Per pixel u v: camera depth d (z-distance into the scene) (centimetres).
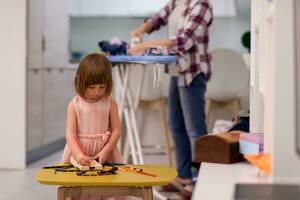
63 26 598
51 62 555
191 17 336
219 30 737
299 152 115
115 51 326
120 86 336
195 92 346
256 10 212
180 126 369
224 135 165
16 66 464
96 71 216
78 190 182
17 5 461
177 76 357
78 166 201
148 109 429
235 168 148
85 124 228
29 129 486
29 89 483
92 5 745
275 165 116
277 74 116
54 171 193
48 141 552
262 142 157
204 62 347
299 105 116
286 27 116
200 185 121
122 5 742
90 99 227
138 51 316
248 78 414
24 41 462
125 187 181
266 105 142
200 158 163
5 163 466
